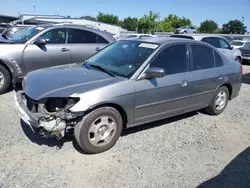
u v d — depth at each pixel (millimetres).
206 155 3850
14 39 6812
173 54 4438
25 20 26906
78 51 6973
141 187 3033
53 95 3342
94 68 4297
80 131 3463
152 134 4398
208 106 5324
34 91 3518
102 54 4750
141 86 3891
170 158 3691
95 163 3438
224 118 5422
